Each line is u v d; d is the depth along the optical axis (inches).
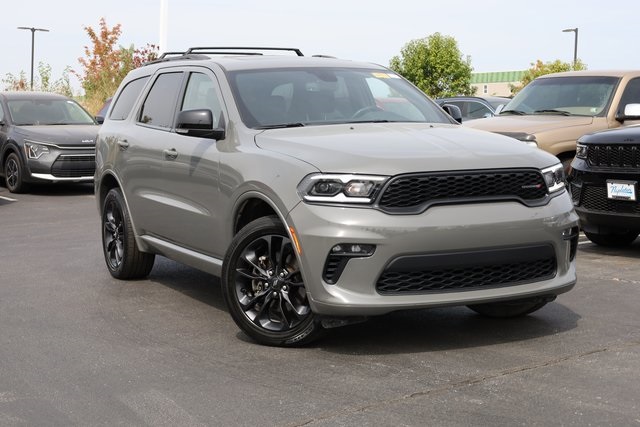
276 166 222.4
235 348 224.8
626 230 358.6
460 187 210.8
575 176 362.6
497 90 2753.4
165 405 181.9
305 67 276.4
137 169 297.1
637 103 451.8
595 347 219.0
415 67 2048.5
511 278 217.2
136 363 212.8
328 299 207.6
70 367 210.2
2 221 497.0
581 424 166.2
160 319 258.5
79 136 647.1
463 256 208.4
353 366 206.4
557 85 485.4
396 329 240.1
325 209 207.6
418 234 204.2
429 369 202.7
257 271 227.8
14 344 232.1
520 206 215.2
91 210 542.3
